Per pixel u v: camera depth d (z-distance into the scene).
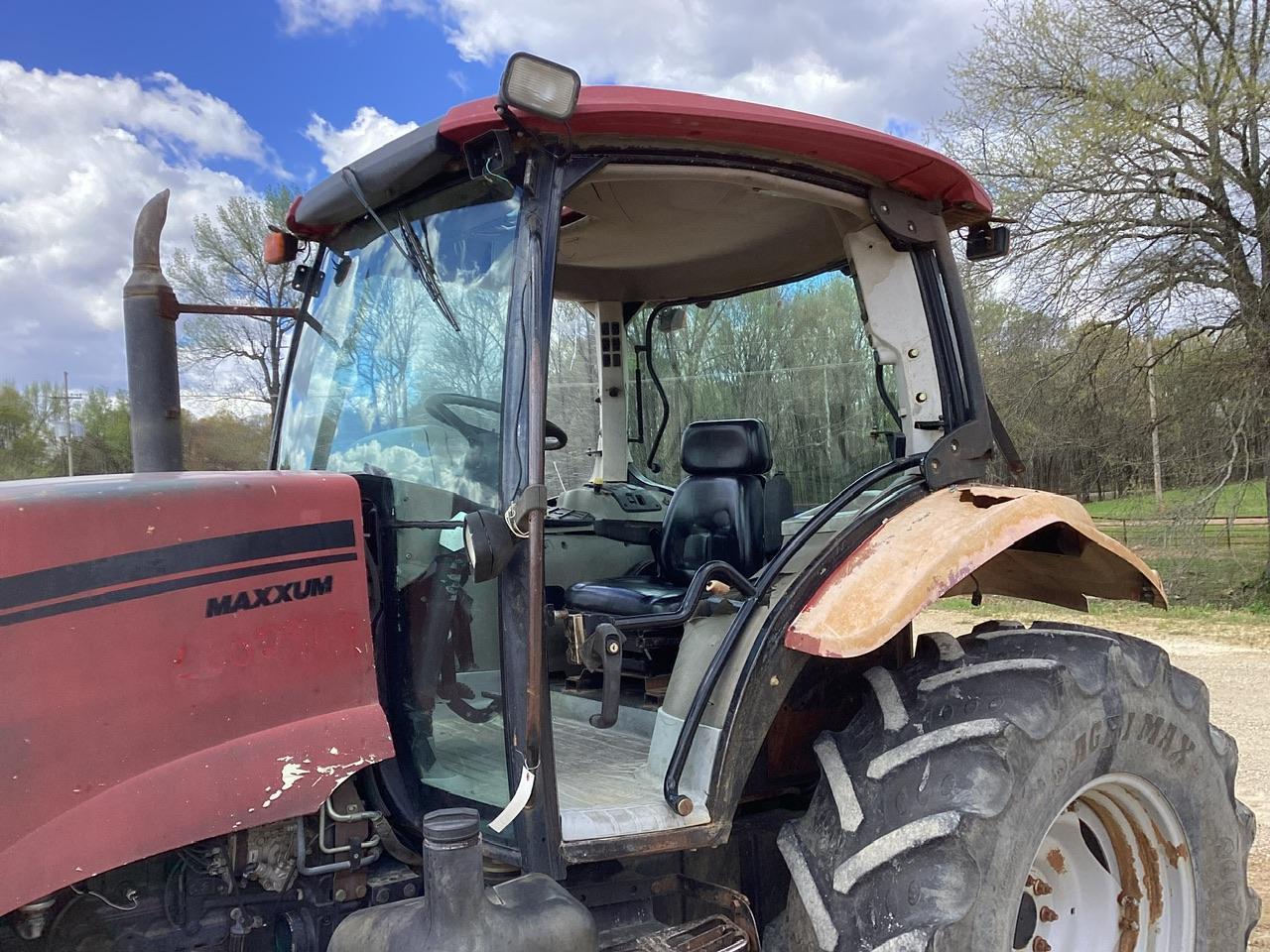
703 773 2.26
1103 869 2.64
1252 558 15.64
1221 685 8.27
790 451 3.27
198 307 2.70
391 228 2.54
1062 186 13.90
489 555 1.96
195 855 1.98
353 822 2.11
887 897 2.11
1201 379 14.02
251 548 1.96
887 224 2.64
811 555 2.57
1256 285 13.63
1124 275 13.93
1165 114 13.65
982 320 14.95
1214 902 2.63
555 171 2.16
